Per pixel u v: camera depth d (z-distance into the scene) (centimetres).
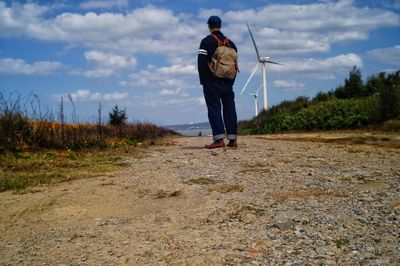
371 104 1578
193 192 391
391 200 326
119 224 307
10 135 742
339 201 332
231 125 750
